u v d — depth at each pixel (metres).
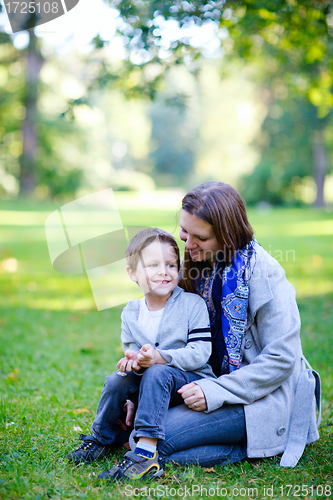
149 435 2.10
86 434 2.61
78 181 26.19
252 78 12.15
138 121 44.94
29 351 4.52
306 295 6.80
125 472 2.05
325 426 2.76
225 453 2.24
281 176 25.98
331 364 4.04
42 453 2.31
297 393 2.32
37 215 18.59
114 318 5.98
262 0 5.82
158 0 5.12
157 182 48.38
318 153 25.12
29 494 1.91
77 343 4.89
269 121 25.45
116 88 6.21
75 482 2.03
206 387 2.18
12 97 22.31
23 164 24.16
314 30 6.36
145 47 5.32
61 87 22.42
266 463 2.22
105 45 5.45
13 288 7.64
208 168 40.34
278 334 2.27
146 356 2.18
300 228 14.86
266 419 2.21
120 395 2.29
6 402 3.06
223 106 36.62
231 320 2.28
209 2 5.29
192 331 2.31
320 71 7.87
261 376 2.19
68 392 3.44
